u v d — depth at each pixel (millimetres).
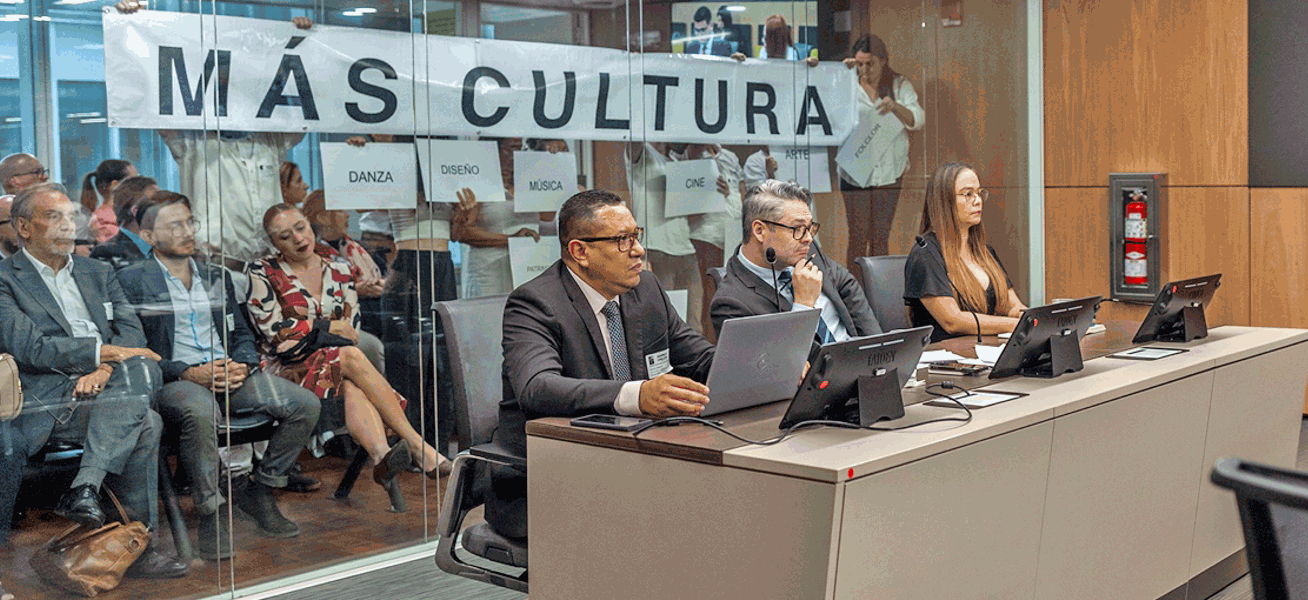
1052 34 5922
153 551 3232
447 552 2475
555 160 4086
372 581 3527
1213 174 5457
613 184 4250
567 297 2535
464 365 2645
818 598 1780
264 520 3475
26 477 2979
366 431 3703
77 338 3057
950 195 3947
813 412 2092
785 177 4766
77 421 3066
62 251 3027
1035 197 6012
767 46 4652
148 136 3178
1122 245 5750
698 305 4523
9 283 2939
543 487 2201
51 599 3027
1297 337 3334
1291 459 3395
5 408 2934
